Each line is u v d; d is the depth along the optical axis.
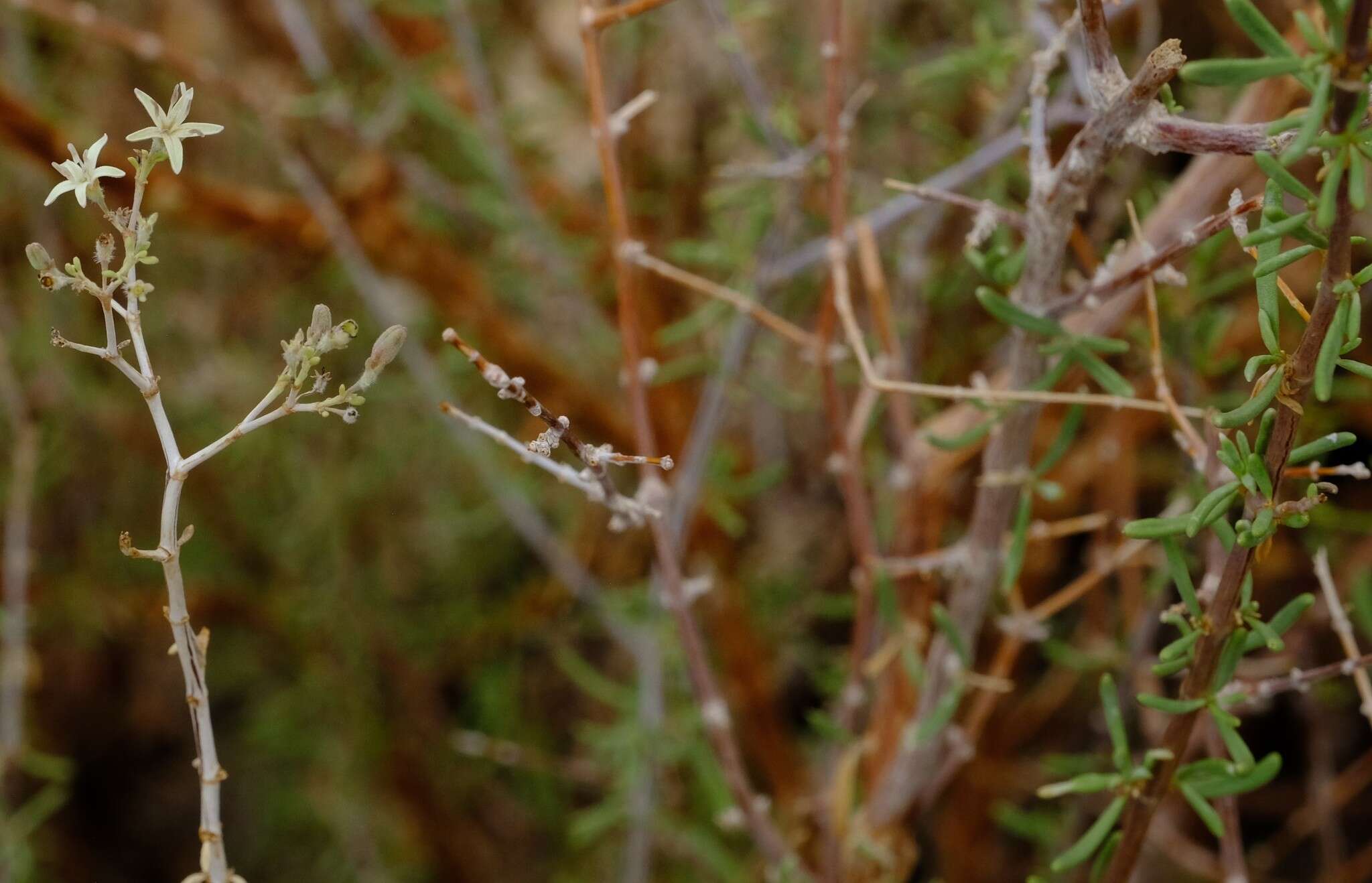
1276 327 0.46
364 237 0.95
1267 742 1.06
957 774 0.96
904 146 1.01
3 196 1.06
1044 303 0.52
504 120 0.97
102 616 1.15
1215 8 0.76
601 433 1.08
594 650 1.28
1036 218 0.51
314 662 1.20
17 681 0.85
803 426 1.15
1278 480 0.46
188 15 1.12
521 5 1.09
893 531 0.79
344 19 1.05
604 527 1.13
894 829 0.65
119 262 1.09
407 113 1.01
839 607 0.91
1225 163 0.57
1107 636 0.89
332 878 1.22
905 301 0.83
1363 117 0.43
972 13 0.97
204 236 1.10
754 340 0.81
